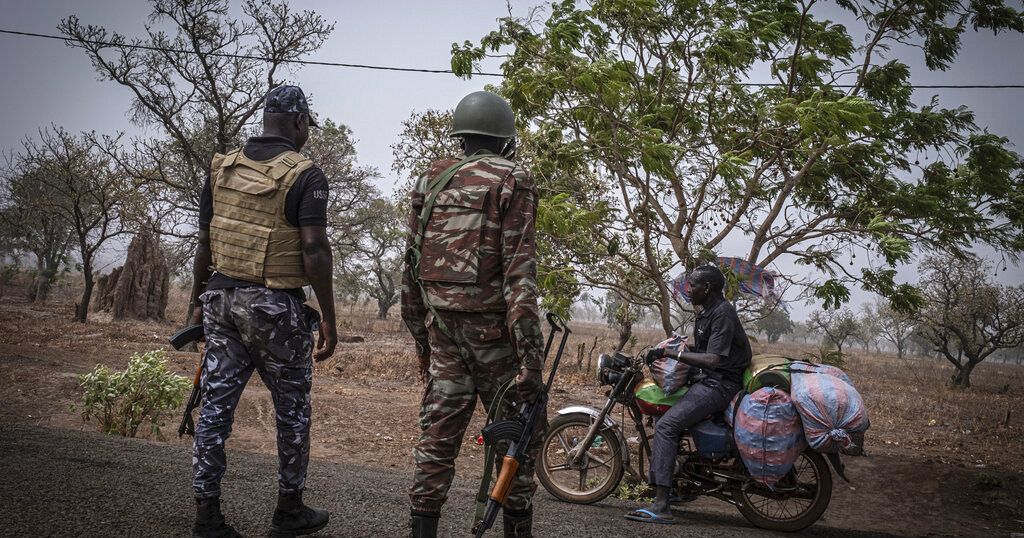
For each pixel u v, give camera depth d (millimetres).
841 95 7762
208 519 2658
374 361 20406
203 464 2645
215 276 2752
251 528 2980
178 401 8352
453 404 2500
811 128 6629
